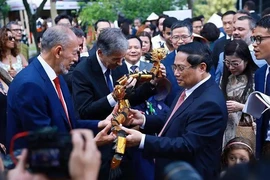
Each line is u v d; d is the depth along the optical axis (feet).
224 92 14.65
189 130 10.23
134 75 12.17
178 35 16.55
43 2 33.91
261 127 12.46
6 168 6.84
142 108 13.64
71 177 4.75
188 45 10.63
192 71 10.46
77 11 49.42
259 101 11.71
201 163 10.17
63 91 11.27
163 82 12.90
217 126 10.17
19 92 10.10
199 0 44.24
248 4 33.45
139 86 12.80
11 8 48.47
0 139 13.83
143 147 10.37
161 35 25.02
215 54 19.45
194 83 10.61
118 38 12.41
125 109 11.34
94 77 13.00
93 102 12.71
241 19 18.78
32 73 10.31
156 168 11.19
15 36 20.08
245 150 11.16
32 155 4.78
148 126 11.89
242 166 4.11
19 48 20.63
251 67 14.39
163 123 12.00
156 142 10.27
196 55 10.40
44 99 10.25
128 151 13.29
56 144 4.76
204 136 10.09
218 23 31.81
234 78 14.57
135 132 10.43
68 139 4.81
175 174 4.44
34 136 4.81
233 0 41.88
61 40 10.32
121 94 11.54
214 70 17.58
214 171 10.30
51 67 10.52
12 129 10.40
